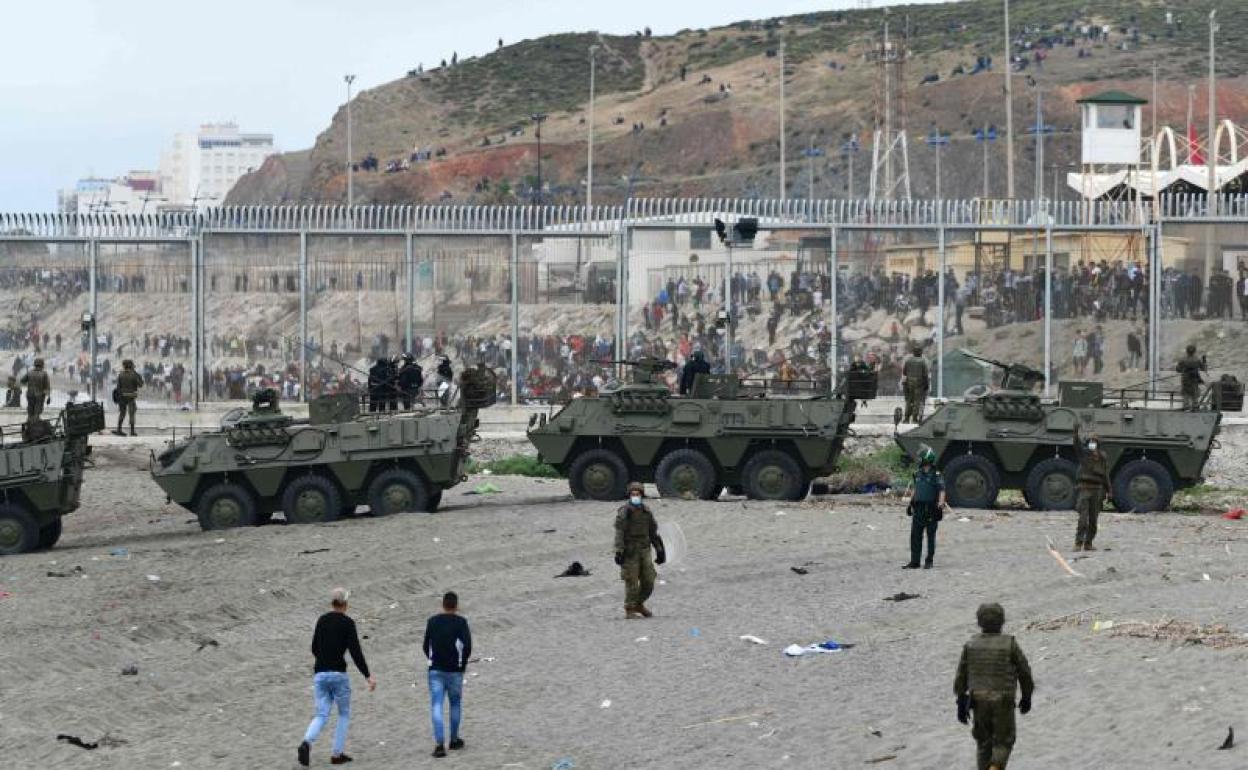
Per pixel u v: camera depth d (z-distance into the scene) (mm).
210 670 45750
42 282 90875
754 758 34906
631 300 91250
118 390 87312
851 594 50375
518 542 61031
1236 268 91438
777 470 69688
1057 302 91375
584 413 70250
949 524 63375
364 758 37281
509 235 91000
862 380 70500
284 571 57375
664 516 64688
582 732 37938
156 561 60000
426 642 37188
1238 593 48250
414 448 67438
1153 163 119188
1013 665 30312
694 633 46344
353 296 90938
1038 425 68375
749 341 91250
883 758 33906
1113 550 56875
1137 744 32875
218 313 90812
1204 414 68125
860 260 91562
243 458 67125
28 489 64500
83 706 42594
